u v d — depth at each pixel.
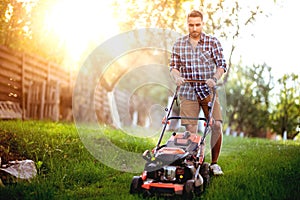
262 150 9.63
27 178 6.09
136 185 5.48
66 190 5.95
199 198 5.39
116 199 5.31
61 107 16.25
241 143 11.48
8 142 7.57
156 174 5.56
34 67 14.23
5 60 12.57
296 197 5.47
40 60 14.55
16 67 13.15
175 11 10.93
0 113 12.00
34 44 14.46
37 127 10.16
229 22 11.34
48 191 5.61
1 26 11.86
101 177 6.64
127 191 5.76
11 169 6.19
